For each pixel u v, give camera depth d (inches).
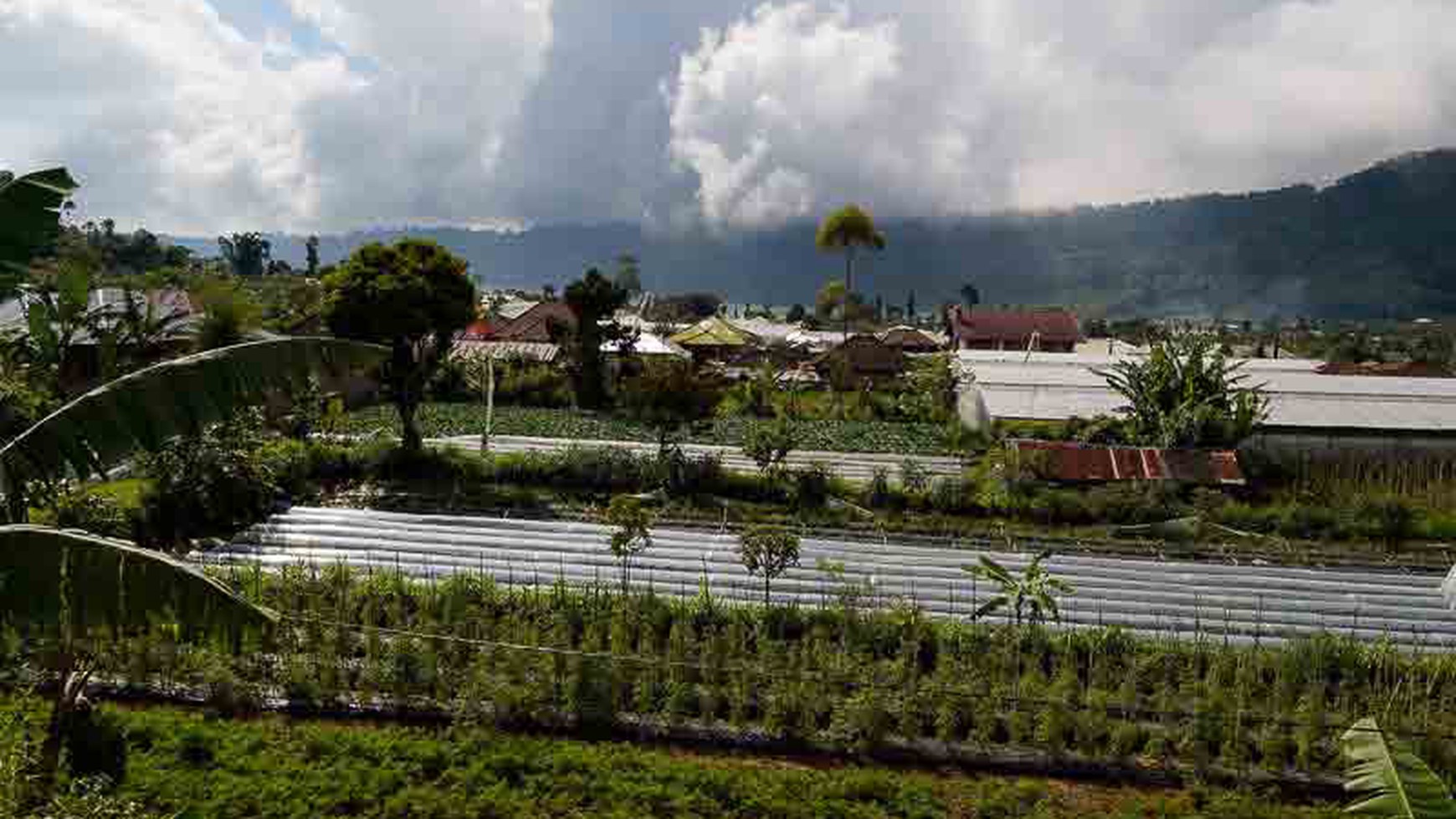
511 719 554.9
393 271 1095.6
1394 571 892.0
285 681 573.3
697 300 5201.8
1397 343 4530.0
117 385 339.3
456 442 1400.1
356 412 1619.1
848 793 491.5
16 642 438.6
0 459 325.1
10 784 377.7
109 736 477.7
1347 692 595.8
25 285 506.3
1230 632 727.1
